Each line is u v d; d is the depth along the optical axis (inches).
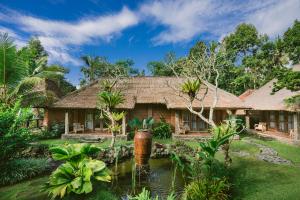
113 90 773.3
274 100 731.4
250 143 598.5
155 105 805.2
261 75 1280.8
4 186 330.6
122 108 702.5
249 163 414.0
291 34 915.4
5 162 358.3
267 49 1182.9
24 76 583.8
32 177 365.7
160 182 367.2
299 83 486.3
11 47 531.2
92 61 1268.5
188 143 622.8
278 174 354.0
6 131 354.0
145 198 243.4
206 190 270.8
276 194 281.9
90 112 786.2
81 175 298.4
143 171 400.8
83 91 774.5
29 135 396.5
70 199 277.7
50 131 737.0
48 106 700.0
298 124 658.2
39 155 460.8
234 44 1298.0
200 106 692.1
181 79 804.6
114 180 378.0
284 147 552.1
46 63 912.9
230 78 1331.2
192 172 314.3
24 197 293.4
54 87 947.3
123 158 502.6
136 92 795.4
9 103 553.3
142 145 402.6
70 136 681.0
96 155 459.8
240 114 946.7
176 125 713.0
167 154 528.4
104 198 287.6
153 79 863.1
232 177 339.0
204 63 463.5
